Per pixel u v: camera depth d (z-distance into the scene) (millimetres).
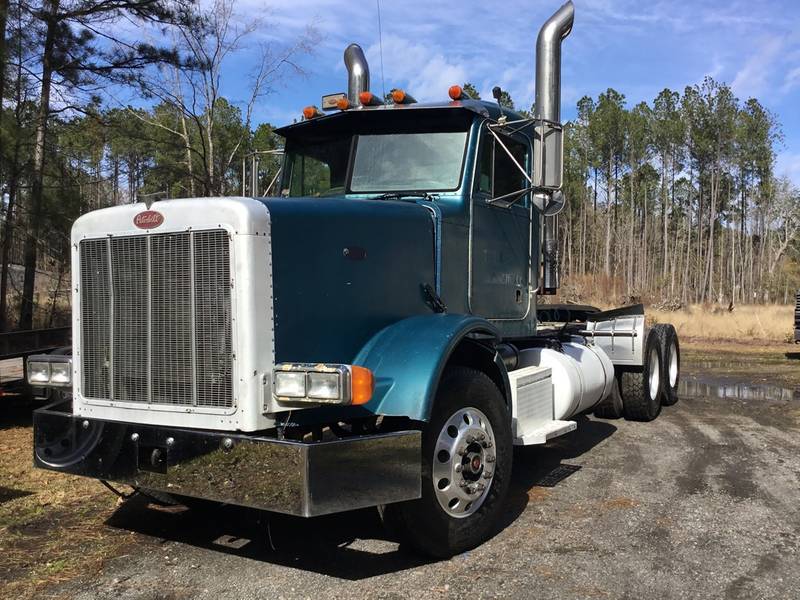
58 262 11617
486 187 5199
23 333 6980
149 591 3568
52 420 4039
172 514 4816
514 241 5621
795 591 3564
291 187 5504
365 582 3684
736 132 61062
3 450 6391
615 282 58938
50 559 3988
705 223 69875
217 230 3480
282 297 3574
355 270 3998
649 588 3592
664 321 25281
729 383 12117
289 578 3738
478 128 5047
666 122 65000
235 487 3383
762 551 4105
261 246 3492
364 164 5152
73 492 5250
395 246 4309
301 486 3213
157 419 3676
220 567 3893
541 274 6250
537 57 5750
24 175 10844
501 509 4406
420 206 4648
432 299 4559
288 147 5566
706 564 3904
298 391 3354
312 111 5352
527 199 5828
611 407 8234
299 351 3643
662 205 71500
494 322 5324
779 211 61000
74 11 13125
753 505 4977
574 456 6520
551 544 4227
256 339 3441
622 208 70750
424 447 3852
